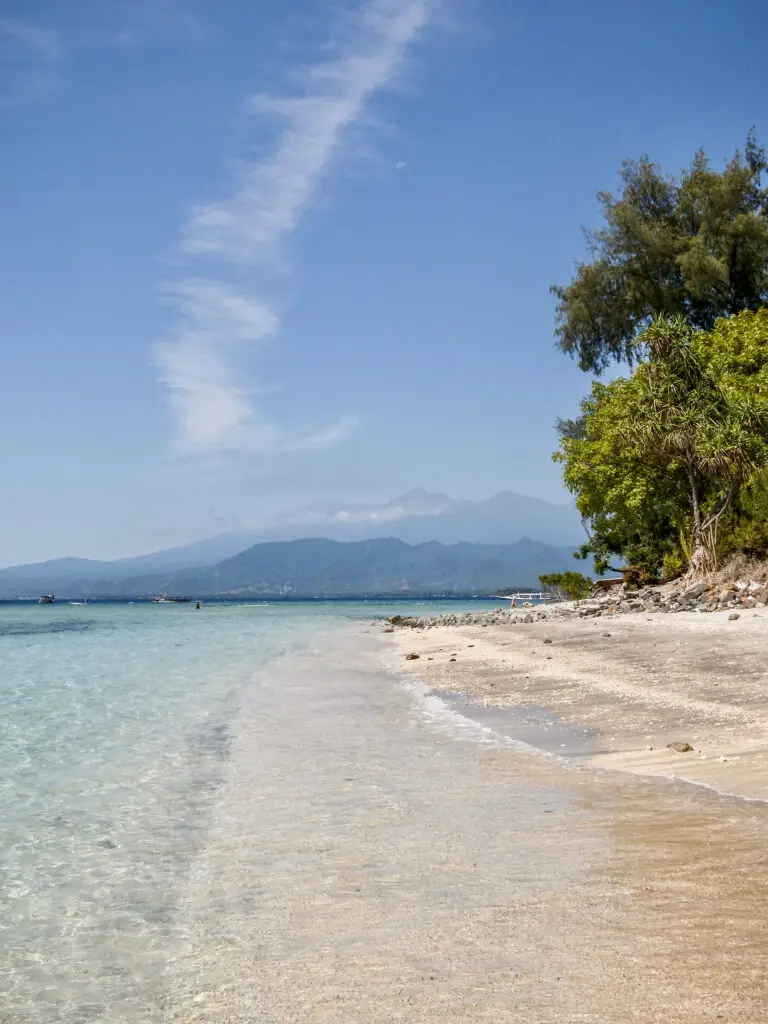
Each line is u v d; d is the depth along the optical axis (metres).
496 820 6.45
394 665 20.09
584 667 15.48
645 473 33.22
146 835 6.50
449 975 3.87
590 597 37.12
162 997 3.91
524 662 17.42
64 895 5.27
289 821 6.70
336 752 9.48
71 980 4.11
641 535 36.66
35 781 8.38
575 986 3.68
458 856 5.61
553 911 4.54
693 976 3.70
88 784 8.23
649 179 46.62
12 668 21.02
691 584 29.25
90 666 21.34
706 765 7.89
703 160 45.94
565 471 37.66
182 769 8.86
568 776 7.91
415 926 4.47
